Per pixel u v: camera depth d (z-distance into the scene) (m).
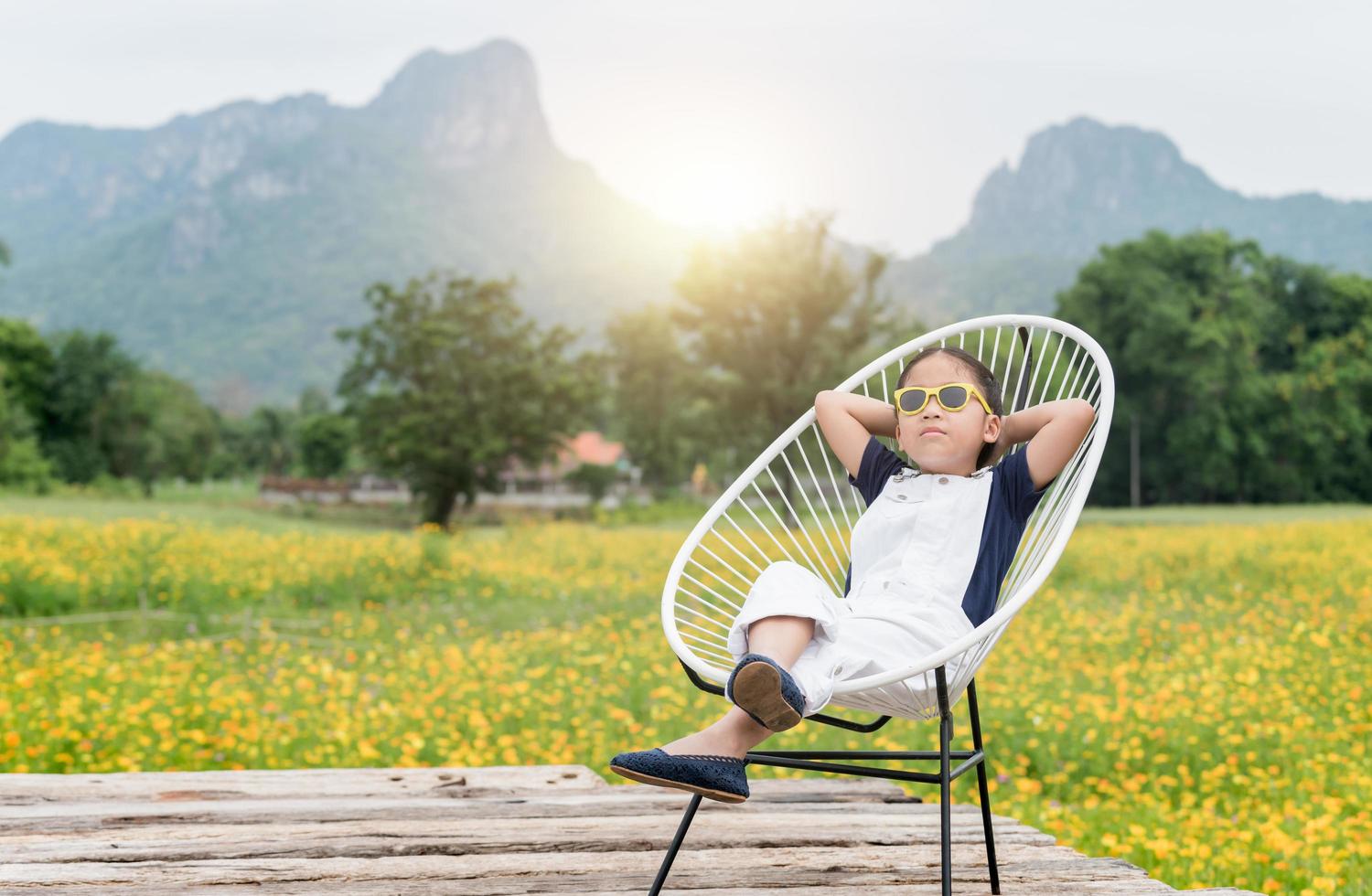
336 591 11.99
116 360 68.44
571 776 3.46
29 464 53.72
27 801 2.98
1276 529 16.77
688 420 46.41
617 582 12.61
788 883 2.47
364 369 40.72
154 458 70.94
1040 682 6.87
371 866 2.47
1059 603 10.36
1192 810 4.61
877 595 2.25
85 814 2.80
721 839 2.78
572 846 2.69
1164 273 59.78
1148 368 59.12
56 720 5.13
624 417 73.62
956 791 4.88
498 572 13.06
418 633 9.89
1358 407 59.59
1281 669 7.23
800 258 40.50
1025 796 4.77
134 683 6.12
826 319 40.84
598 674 7.38
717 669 1.96
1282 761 5.32
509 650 8.23
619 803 3.12
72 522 14.95
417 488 40.88
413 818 2.89
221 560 12.77
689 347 42.56
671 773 1.88
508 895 2.32
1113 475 60.69
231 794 3.14
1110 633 8.75
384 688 6.69
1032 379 2.79
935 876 2.55
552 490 72.44
